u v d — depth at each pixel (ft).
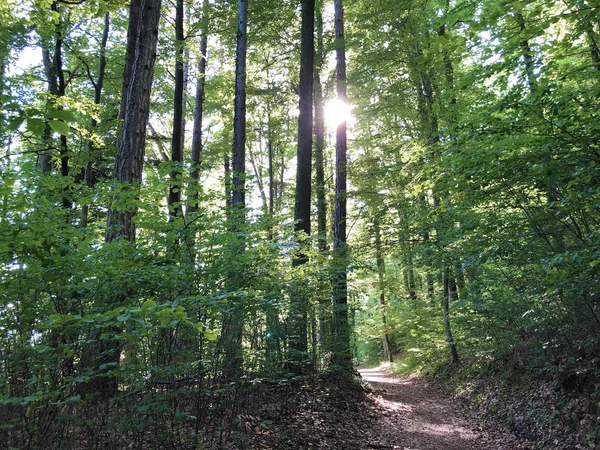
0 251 11.06
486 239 19.51
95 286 12.54
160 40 35.50
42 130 6.74
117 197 18.25
